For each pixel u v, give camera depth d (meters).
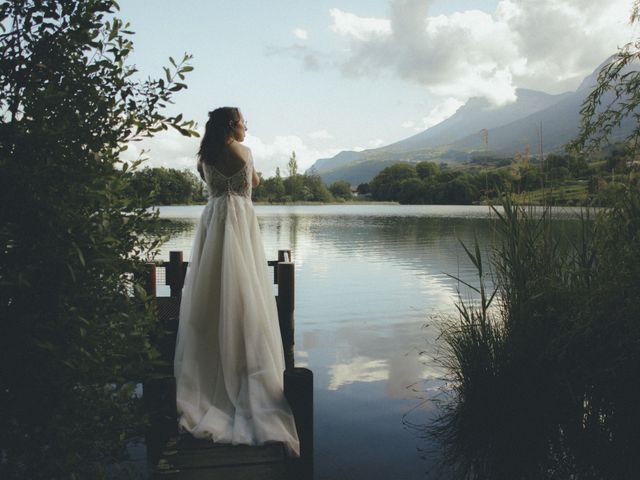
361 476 2.52
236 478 2.19
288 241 14.64
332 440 2.91
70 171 1.48
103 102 1.56
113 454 2.28
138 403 1.85
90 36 1.57
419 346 4.74
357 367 4.17
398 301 6.69
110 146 1.61
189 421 2.67
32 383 1.53
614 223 2.99
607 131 3.24
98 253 1.54
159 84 1.66
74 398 1.58
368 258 10.96
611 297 2.69
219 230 3.11
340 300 6.81
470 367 3.23
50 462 1.56
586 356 2.84
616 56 3.14
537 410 2.98
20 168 1.43
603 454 2.68
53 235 1.47
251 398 2.72
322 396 3.56
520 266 3.19
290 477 2.21
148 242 1.80
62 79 1.60
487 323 3.32
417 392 3.62
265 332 2.92
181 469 2.26
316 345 4.82
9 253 1.45
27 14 1.53
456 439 2.90
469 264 9.80
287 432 2.55
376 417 3.22
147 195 1.71
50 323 1.49
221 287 3.04
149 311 1.87
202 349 2.99
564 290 2.95
